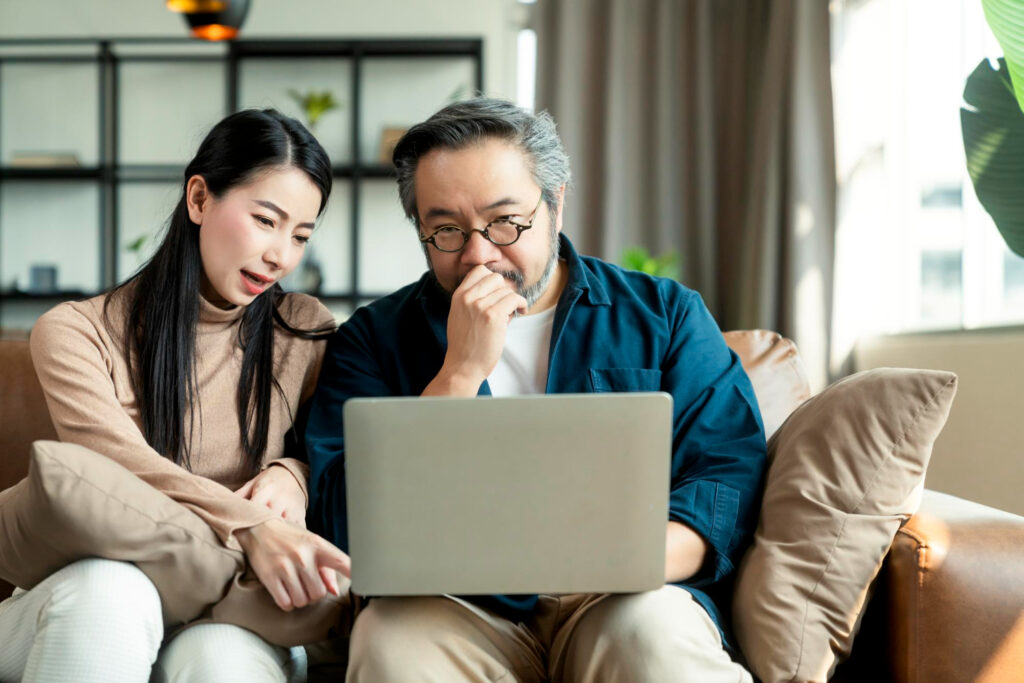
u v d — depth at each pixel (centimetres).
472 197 137
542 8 460
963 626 115
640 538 102
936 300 350
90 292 495
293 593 117
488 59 487
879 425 122
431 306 151
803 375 167
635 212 456
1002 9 159
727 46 452
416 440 101
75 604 109
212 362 149
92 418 134
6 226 508
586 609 119
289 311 160
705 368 145
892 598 120
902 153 374
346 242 502
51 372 138
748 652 120
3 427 157
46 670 108
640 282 156
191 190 146
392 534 102
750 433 138
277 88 504
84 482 111
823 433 126
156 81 505
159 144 505
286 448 156
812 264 383
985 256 312
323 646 141
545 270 145
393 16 491
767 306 394
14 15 500
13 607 117
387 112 503
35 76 508
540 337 150
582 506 102
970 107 189
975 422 290
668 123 452
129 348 145
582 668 113
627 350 147
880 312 388
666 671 108
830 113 383
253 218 143
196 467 146
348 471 101
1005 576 116
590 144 455
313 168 146
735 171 448
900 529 122
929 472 314
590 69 455
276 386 152
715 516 127
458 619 116
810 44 386
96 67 508
